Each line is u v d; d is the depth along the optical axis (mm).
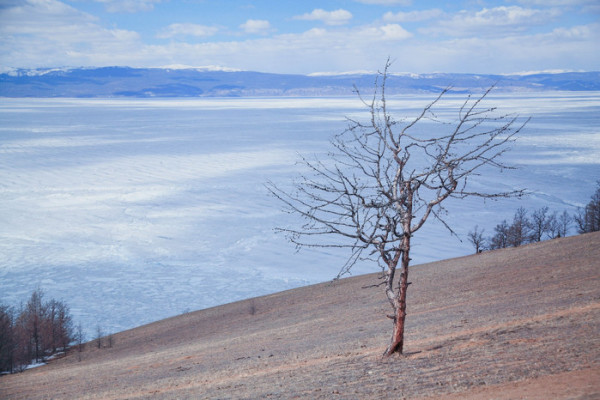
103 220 146750
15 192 181875
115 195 176500
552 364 12438
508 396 10195
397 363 16406
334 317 42688
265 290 95375
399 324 17188
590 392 9258
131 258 116250
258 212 148375
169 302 90812
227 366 25188
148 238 130250
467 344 18141
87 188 188125
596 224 86125
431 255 111500
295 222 135750
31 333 62469
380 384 13672
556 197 155750
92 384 27688
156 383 23188
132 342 58094
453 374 13391
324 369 18250
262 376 19656
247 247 121000
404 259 16234
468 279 45719
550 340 15883
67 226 141250
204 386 19641
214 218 145500
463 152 195750
